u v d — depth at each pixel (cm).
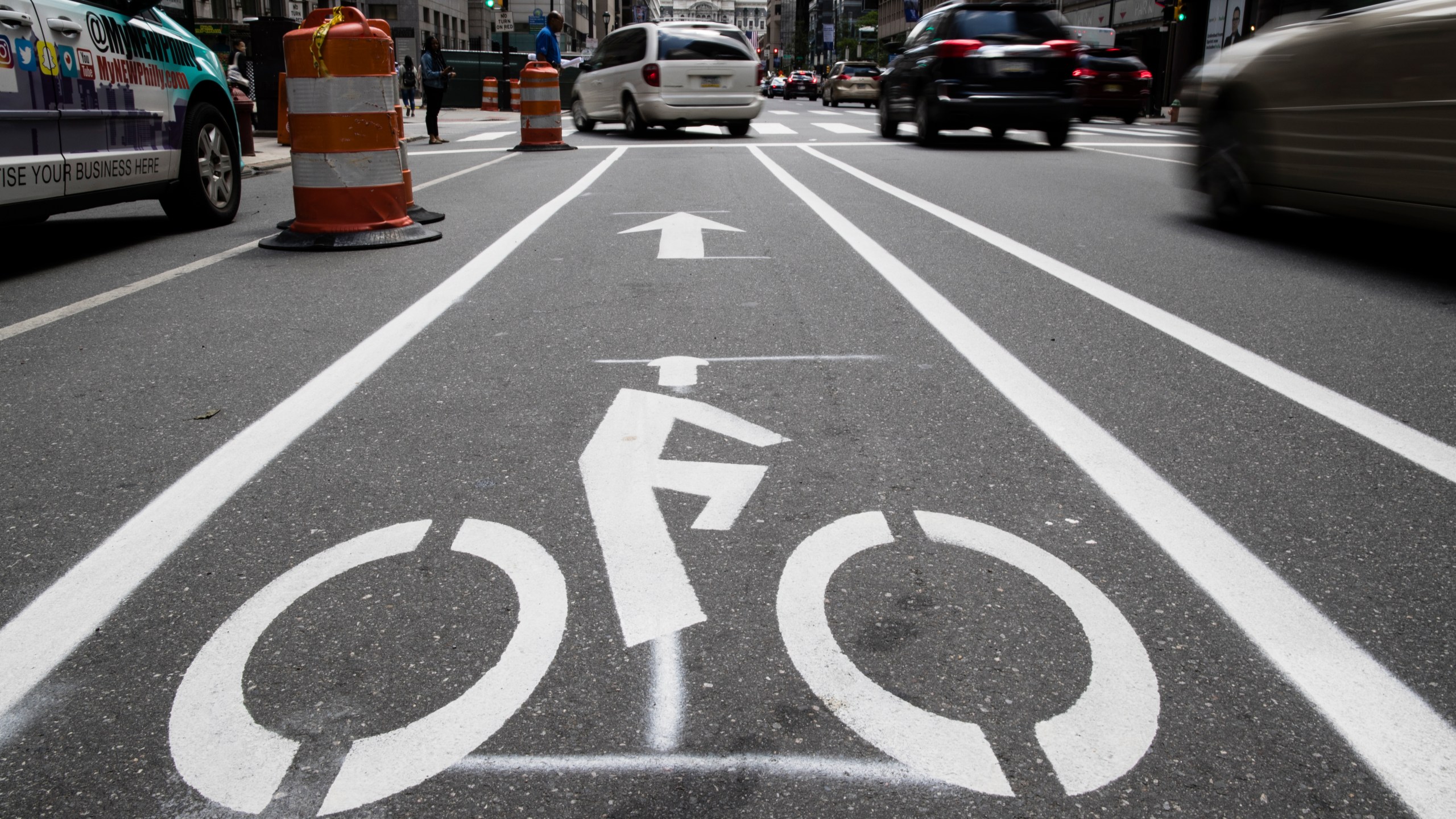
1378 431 348
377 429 354
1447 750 194
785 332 473
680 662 220
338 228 702
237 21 3791
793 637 229
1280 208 704
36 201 614
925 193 970
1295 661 221
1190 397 383
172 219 805
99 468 326
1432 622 235
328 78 686
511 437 345
